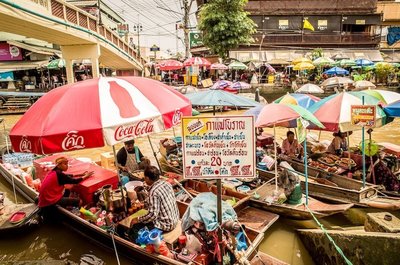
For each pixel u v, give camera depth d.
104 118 3.96
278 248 5.75
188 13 26.72
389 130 16.45
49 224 6.68
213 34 23.48
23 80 25.94
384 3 33.84
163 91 5.11
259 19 29.78
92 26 20.05
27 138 3.91
